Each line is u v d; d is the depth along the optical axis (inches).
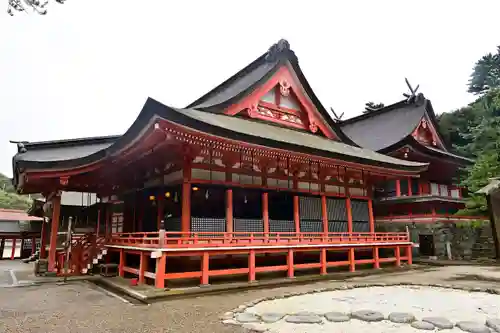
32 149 711.7
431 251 967.6
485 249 936.3
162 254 439.2
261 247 523.5
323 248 611.5
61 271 643.5
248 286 483.5
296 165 653.9
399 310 344.8
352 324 290.8
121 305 380.8
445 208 1049.5
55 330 279.4
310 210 676.7
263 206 602.2
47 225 825.5
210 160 550.3
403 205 1053.2
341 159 634.2
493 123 1117.1
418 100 1300.4
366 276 634.2
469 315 324.2
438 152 1095.0
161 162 593.6
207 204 547.5
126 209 706.2
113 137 797.9
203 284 462.3
